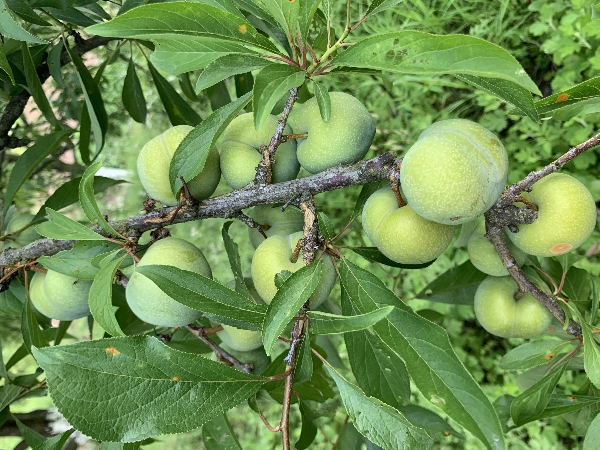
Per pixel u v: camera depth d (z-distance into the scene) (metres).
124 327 0.31
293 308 0.16
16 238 0.28
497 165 0.17
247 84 0.33
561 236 0.20
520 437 0.52
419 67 0.14
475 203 0.17
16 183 0.27
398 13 0.59
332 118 0.21
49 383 0.14
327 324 0.16
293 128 0.22
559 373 0.22
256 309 0.17
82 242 0.22
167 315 0.21
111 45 0.43
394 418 0.15
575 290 0.25
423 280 0.54
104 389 0.15
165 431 0.15
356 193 0.59
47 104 0.29
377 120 0.59
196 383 0.16
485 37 0.56
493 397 0.52
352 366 0.21
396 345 0.17
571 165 0.48
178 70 0.20
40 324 0.33
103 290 0.19
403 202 0.20
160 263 0.20
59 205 0.29
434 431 0.30
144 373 0.15
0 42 0.21
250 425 0.63
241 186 0.23
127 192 0.73
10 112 0.32
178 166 0.20
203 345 0.30
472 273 0.30
